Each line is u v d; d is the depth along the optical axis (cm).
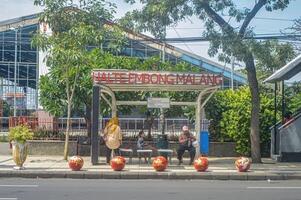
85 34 2222
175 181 1775
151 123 2709
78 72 2472
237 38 2069
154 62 2878
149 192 1419
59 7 2272
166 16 2136
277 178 1869
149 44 4531
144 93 2750
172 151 2345
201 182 1745
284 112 2550
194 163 2002
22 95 5353
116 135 2188
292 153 2391
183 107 2800
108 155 2197
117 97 2717
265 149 2611
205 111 2620
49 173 1856
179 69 2872
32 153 2553
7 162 2211
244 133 2564
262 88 3108
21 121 2736
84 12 2284
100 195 1348
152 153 2325
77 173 1856
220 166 2139
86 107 2677
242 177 1858
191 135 2236
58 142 2564
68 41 2244
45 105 2722
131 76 2156
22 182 1675
